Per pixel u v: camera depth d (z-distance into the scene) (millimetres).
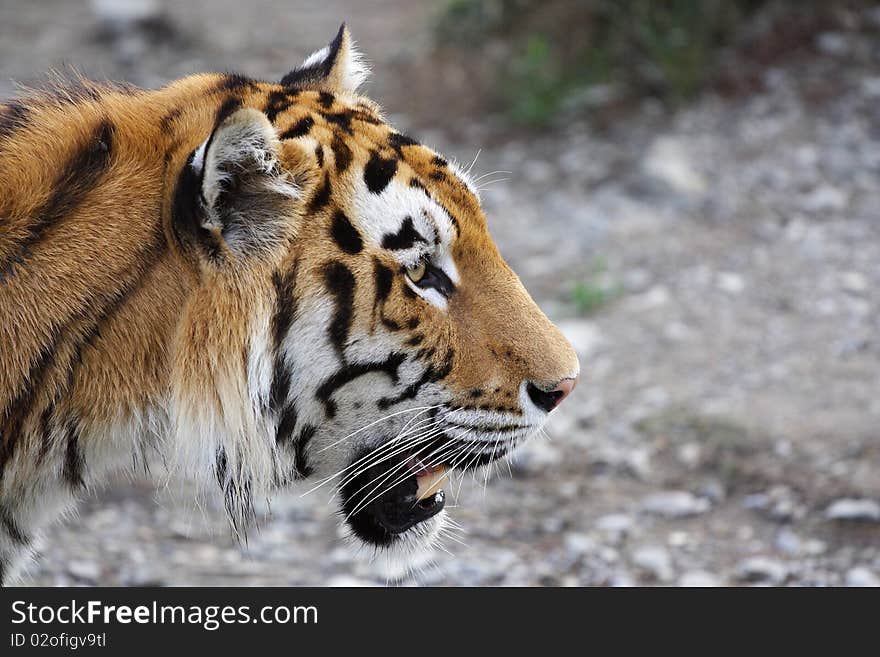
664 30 24766
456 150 24359
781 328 16781
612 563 12477
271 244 7953
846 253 18703
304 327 8094
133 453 8273
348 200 8164
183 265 7840
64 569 12375
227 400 7879
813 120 22719
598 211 21219
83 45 31547
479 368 8594
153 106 8539
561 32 26094
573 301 18266
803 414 14539
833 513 12672
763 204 20547
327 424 8516
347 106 9023
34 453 7922
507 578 12289
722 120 23297
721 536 12805
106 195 7949
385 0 35562
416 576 12375
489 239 8828
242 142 7570
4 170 7879
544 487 14172
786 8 25047
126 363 7859
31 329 7734
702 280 18422
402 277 8281
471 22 27562
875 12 24734
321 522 13844
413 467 9016
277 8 35344
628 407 15461
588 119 24547
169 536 13367
